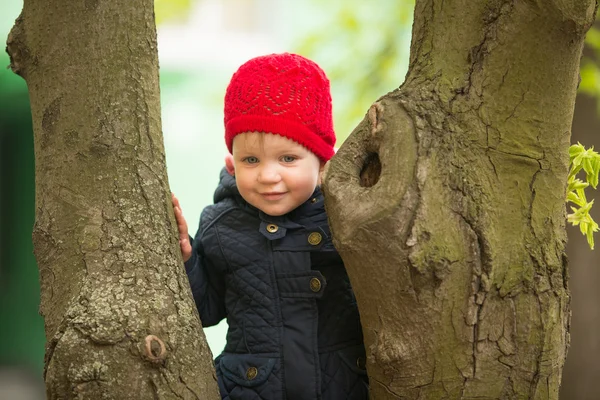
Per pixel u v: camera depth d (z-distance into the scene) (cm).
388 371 177
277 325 222
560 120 182
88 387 170
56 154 195
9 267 675
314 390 216
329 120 228
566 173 186
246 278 226
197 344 183
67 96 197
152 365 173
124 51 200
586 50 419
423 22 190
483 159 177
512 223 176
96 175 193
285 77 219
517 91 178
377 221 171
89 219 190
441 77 183
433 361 173
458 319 172
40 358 676
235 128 219
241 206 235
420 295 171
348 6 509
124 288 181
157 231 193
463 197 173
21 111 637
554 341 178
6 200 666
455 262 170
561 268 182
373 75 502
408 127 176
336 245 177
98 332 172
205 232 236
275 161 218
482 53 180
